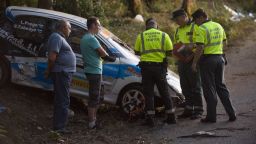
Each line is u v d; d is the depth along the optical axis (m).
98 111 14.18
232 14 39.84
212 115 12.74
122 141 11.61
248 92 16.47
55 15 13.65
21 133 11.38
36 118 12.61
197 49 12.52
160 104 13.91
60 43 11.59
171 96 13.56
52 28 13.49
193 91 13.38
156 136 11.91
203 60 12.72
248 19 39.09
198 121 13.07
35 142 11.14
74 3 21.92
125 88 13.42
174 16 13.38
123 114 13.47
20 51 13.54
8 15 13.78
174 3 35.81
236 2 44.91
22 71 13.52
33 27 13.59
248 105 14.49
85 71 12.46
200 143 11.14
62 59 11.68
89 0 23.22
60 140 11.34
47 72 11.77
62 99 11.79
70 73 11.82
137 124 13.07
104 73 13.40
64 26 11.82
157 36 12.74
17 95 13.55
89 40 12.30
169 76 13.98
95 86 12.43
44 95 14.22
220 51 12.80
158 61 12.70
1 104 12.52
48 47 11.65
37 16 13.62
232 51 26.27
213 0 40.66
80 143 11.38
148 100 12.80
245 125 12.30
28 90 14.15
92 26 12.41
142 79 12.89
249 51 25.98
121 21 26.70
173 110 12.88
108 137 11.88
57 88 11.77
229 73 20.52
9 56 13.57
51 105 13.71
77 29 13.50
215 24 12.80
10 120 11.69
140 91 13.30
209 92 12.72
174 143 11.29
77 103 14.67
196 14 12.99
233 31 31.33
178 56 13.32
